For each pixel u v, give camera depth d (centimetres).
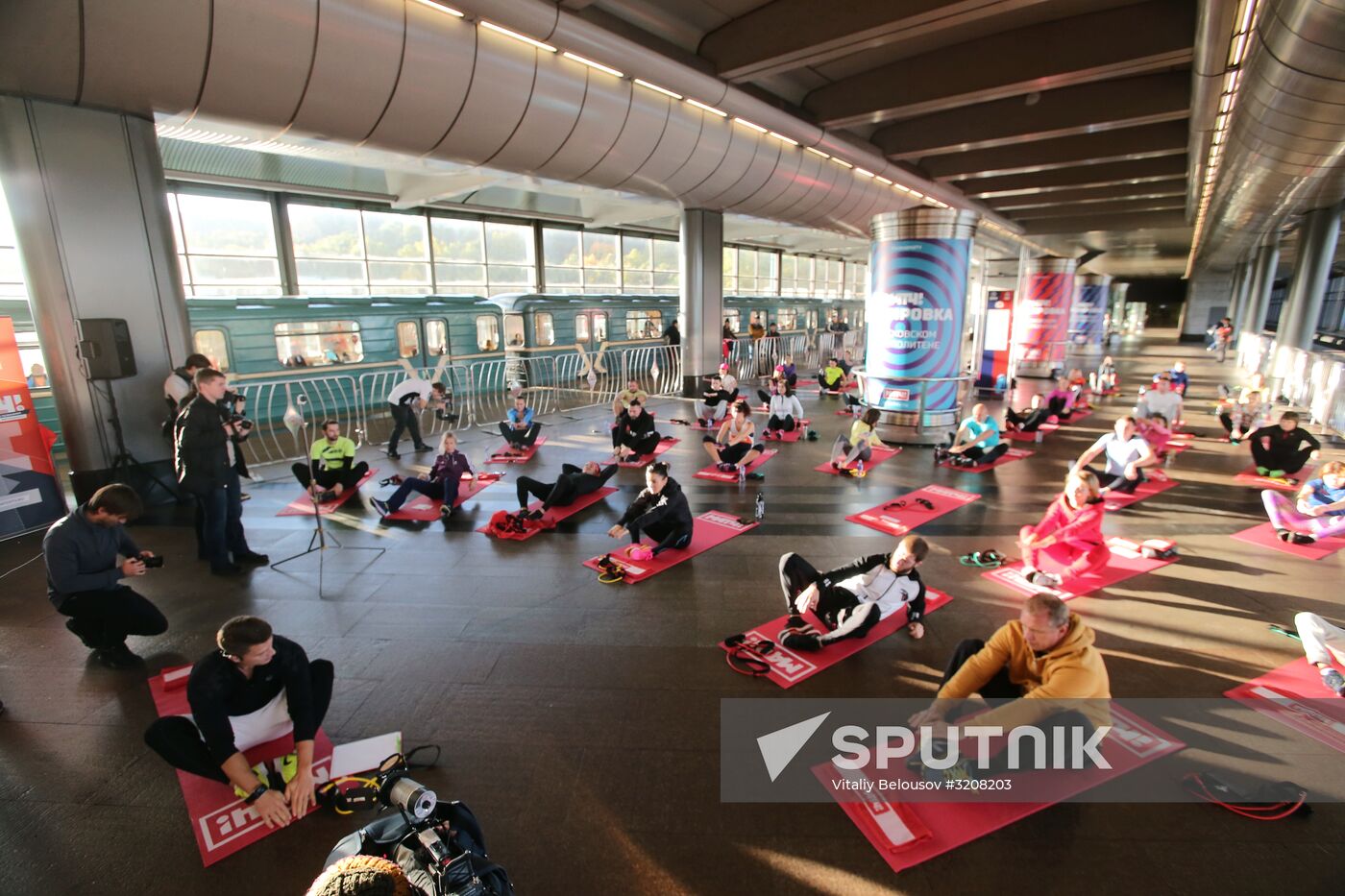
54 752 325
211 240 1329
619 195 1194
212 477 525
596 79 795
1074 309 2572
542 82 737
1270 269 2166
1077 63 812
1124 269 4094
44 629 455
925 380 1027
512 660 404
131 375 659
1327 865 250
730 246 3014
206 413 521
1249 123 678
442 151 745
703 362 1505
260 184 1328
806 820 275
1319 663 380
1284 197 1098
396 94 641
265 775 298
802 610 435
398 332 1418
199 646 428
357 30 579
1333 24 391
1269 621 447
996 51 865
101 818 281
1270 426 814
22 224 596
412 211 1703
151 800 292
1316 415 1155
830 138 1143
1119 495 748
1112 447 773
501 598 492
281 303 1220
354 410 1341
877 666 395
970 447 891
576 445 1027
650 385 1683
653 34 824
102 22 482
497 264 1936
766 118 1001
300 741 285
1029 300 1970
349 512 707
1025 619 293
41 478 651
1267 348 1736
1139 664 395
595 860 256
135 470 685
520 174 867
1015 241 2523
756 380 1883
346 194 1462
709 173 1070
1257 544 592
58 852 263
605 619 457
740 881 246
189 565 560
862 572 438
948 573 535
